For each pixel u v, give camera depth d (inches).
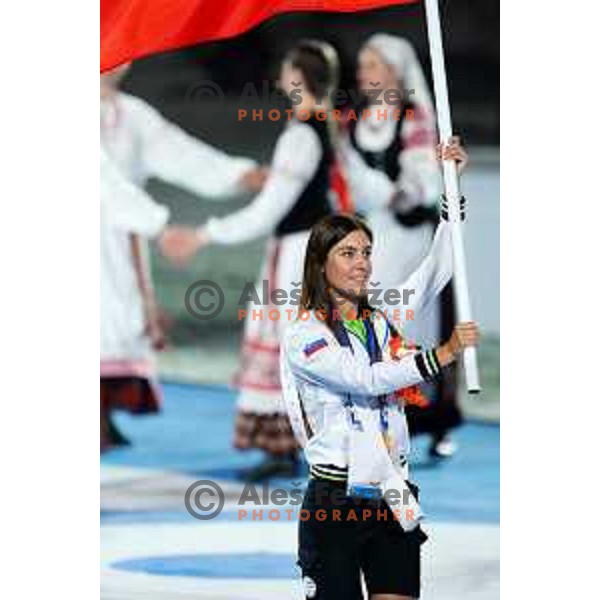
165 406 1056.2
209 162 1044.5
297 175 1034.7
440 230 785.6
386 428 756.0
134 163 1047.6
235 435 1053.2
